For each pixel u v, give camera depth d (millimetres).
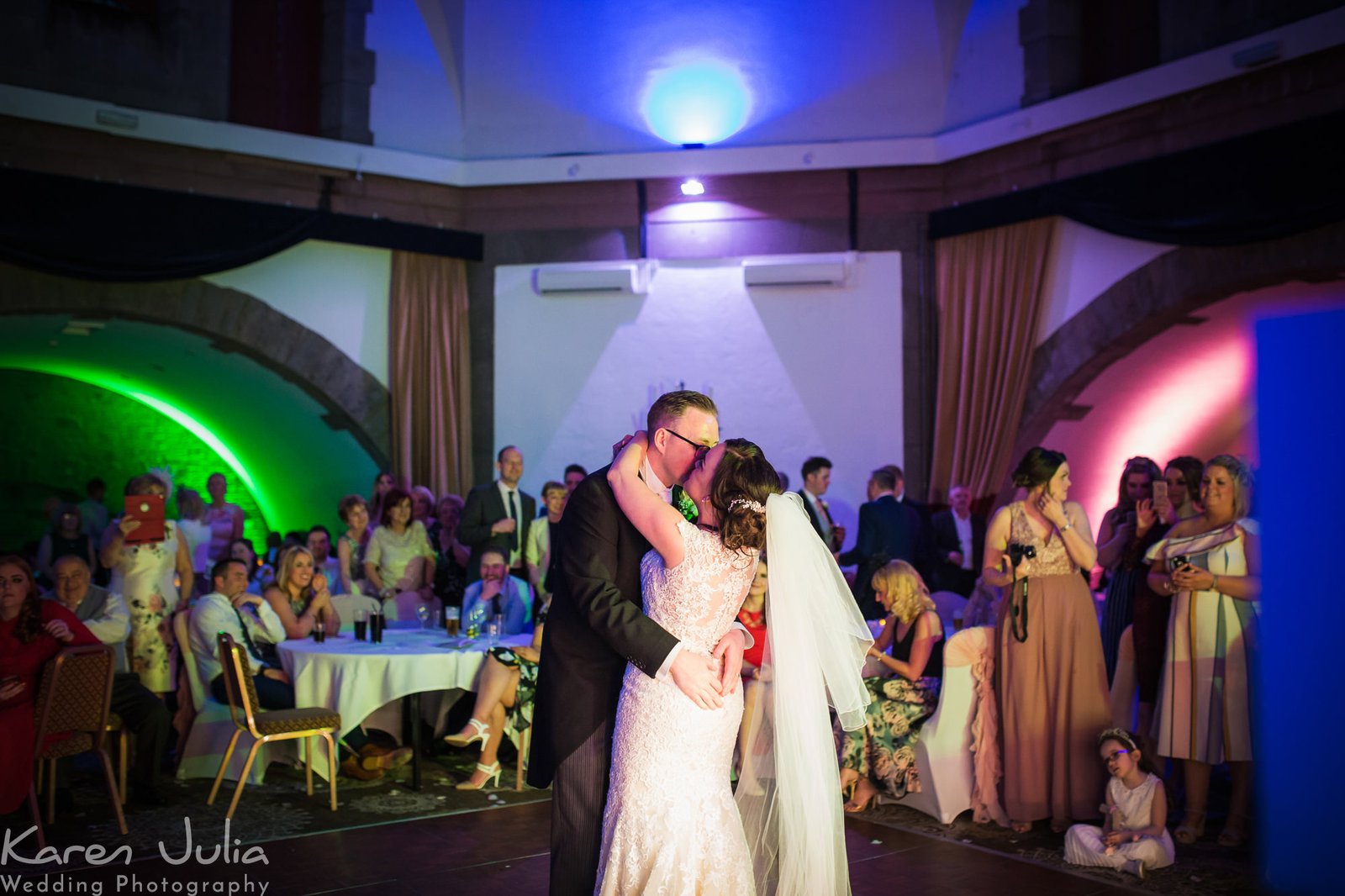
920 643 5309
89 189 8125
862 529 7148
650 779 2889
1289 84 6922
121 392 13023
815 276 9172
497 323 9734
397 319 9469
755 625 5492
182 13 8758
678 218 9539
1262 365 5707
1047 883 4273
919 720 5266
